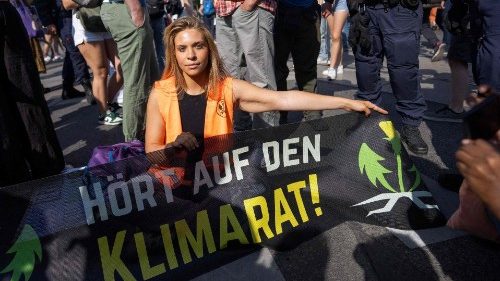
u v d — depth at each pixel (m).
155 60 3.26
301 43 3.47
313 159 1.93
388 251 1.99
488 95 1.17
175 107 2.00
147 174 1.68
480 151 0.91
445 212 2.28
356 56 3.12
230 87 2.01
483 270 1.85
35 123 2.45
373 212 2.07
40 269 1.58
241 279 1.88
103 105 4.23
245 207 1.87
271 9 2.97
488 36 2.24
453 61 3.61
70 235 1.61
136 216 1.69
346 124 1.94
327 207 2.01
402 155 2.10
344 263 1.93
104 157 2.32
